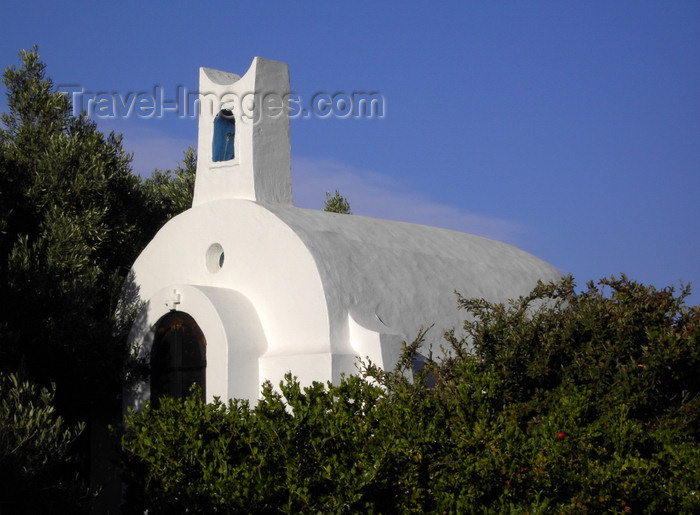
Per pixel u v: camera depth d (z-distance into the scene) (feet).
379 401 34.14
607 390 37.91
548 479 30.32
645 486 30.09
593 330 39.01
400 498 31.53
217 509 31.78
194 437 33.40
